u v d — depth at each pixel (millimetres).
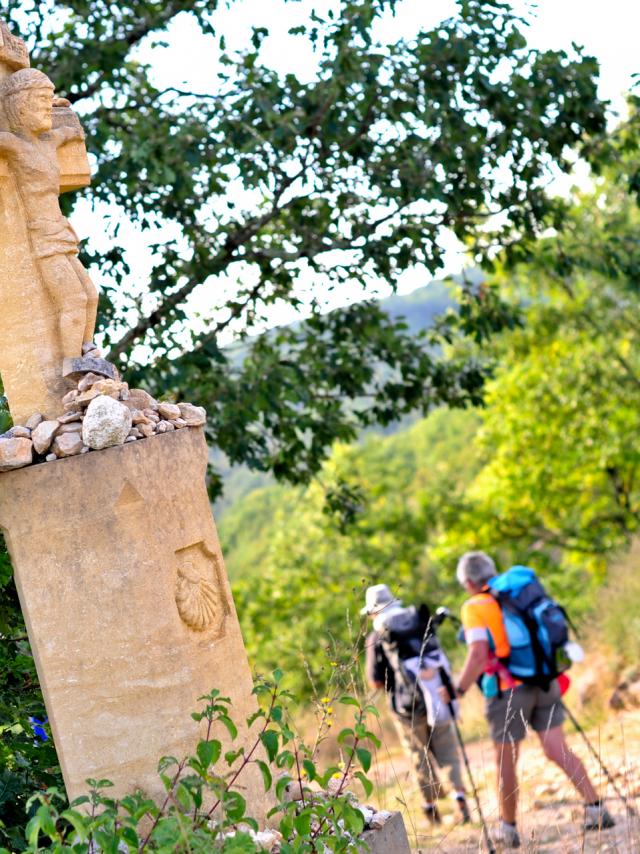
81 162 3779
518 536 20281
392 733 9953
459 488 24516
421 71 7391
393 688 6703
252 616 19438
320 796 3607
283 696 3328
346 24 7137
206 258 7766
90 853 2971
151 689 3334
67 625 3328
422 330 9016
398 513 21016
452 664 12867
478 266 8930
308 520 20531
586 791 5695
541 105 7703
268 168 7535
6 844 3676
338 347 8461
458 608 20141
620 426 18094
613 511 19547
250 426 8438
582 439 18281
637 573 10977
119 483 3336
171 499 3473
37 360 3543
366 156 7586
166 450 3490
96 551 3328
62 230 3637
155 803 3295
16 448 3324
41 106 3588
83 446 3350
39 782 4074
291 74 7281
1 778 3771
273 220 8242
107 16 7820
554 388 18141
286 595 19344
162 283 7520
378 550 20594
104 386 3445
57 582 3330
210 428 7934
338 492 9000
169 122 7473
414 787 6414
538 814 6320
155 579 3371
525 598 5996
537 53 7691
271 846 3322
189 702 3373
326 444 8688
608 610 10750
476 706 10656
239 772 3297
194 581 3506
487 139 7805
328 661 3924
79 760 3328
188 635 3467
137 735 3324
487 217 8430
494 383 18172
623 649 9961
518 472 18734
